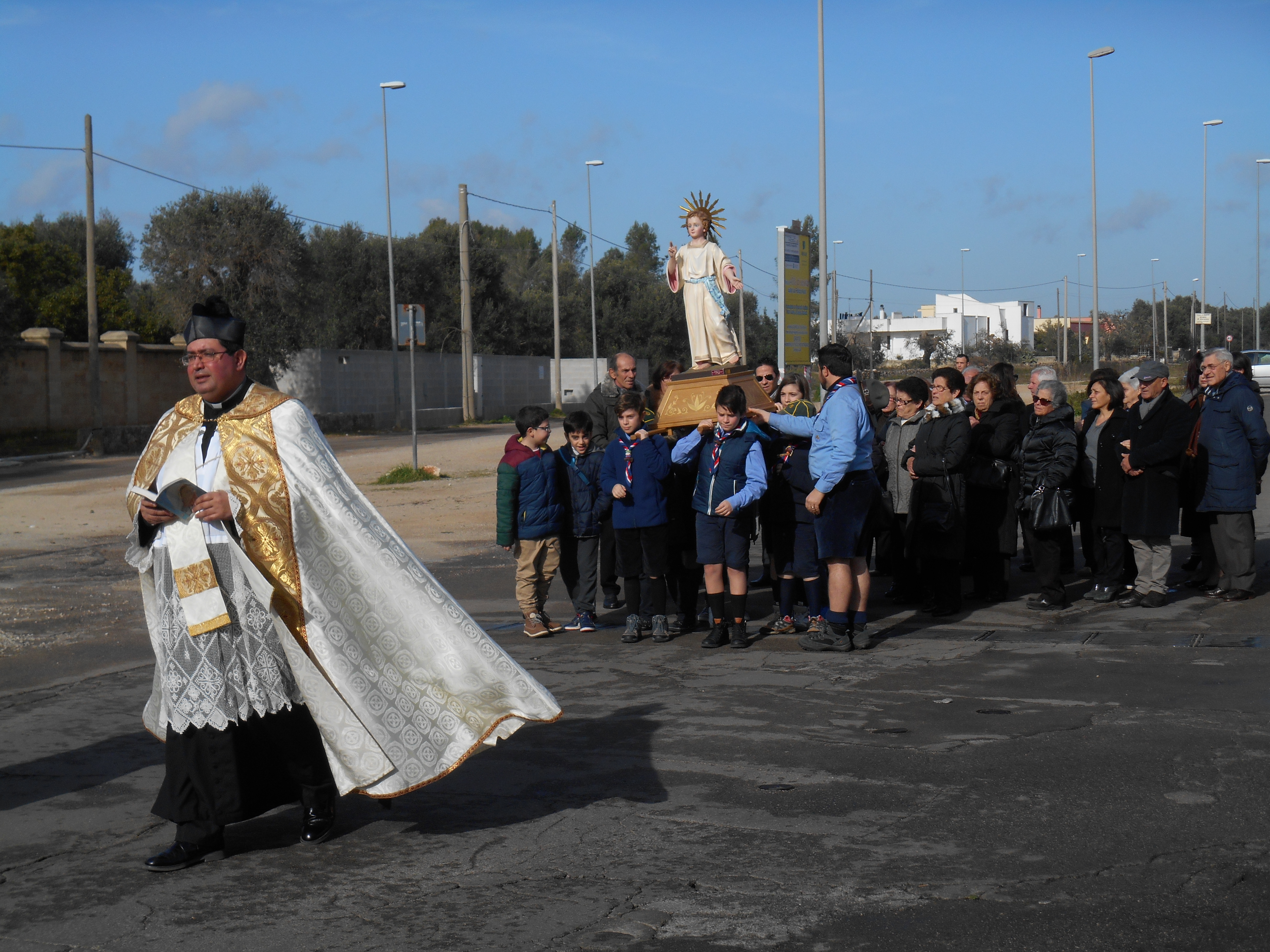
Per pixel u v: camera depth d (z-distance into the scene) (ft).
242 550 13.16
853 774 16.46
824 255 71.36
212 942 11.60
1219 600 28.76
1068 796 15.20
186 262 128.06
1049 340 378.32
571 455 28.53
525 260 278.05
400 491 63.10
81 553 43.68
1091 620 27.35
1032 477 28.68
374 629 13.69
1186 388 33.01
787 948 11.09
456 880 13.08
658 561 26.71
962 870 12.87
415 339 71.92
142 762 18.39
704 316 30.91
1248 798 14.90
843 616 25.03
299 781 14.19
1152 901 11.92
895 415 32.91
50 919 12.29
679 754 17.74
